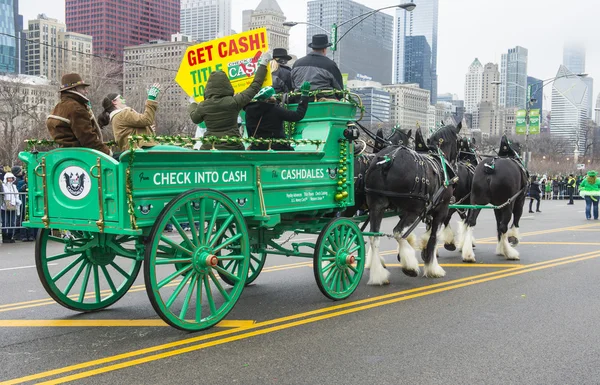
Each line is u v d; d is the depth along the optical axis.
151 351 5.52
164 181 5.69
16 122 49.19
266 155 6.58
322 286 7.29
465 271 9.88
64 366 5.14
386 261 11.08
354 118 8.03
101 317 6.78
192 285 5.99
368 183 8.46
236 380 4.84
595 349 5.70
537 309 7.23
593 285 8.70
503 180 10.88
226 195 6.15
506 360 5.37
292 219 7.62
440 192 8.95
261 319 6.68
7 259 11.51
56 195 5.98
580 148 122.88
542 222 20.61
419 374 5.00
